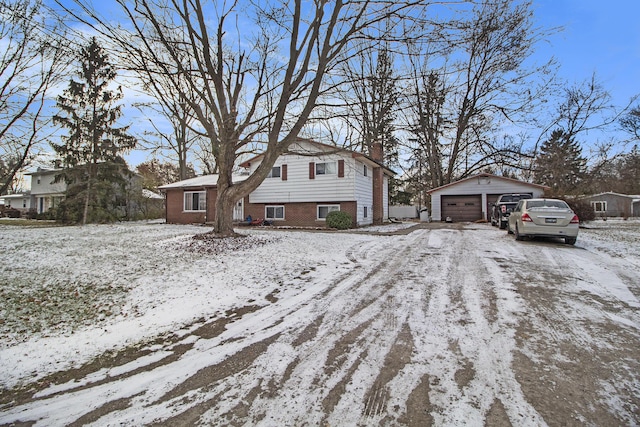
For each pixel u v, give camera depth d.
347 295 4.99
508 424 2.14
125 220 26.80
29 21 7.15
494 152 26.09
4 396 2.66
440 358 3.03
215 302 4.79
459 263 7.04
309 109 9.03
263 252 8.22
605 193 36.38
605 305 4.35
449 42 8.33
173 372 2.96
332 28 8.12
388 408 2.33
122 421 2.30
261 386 2.68
